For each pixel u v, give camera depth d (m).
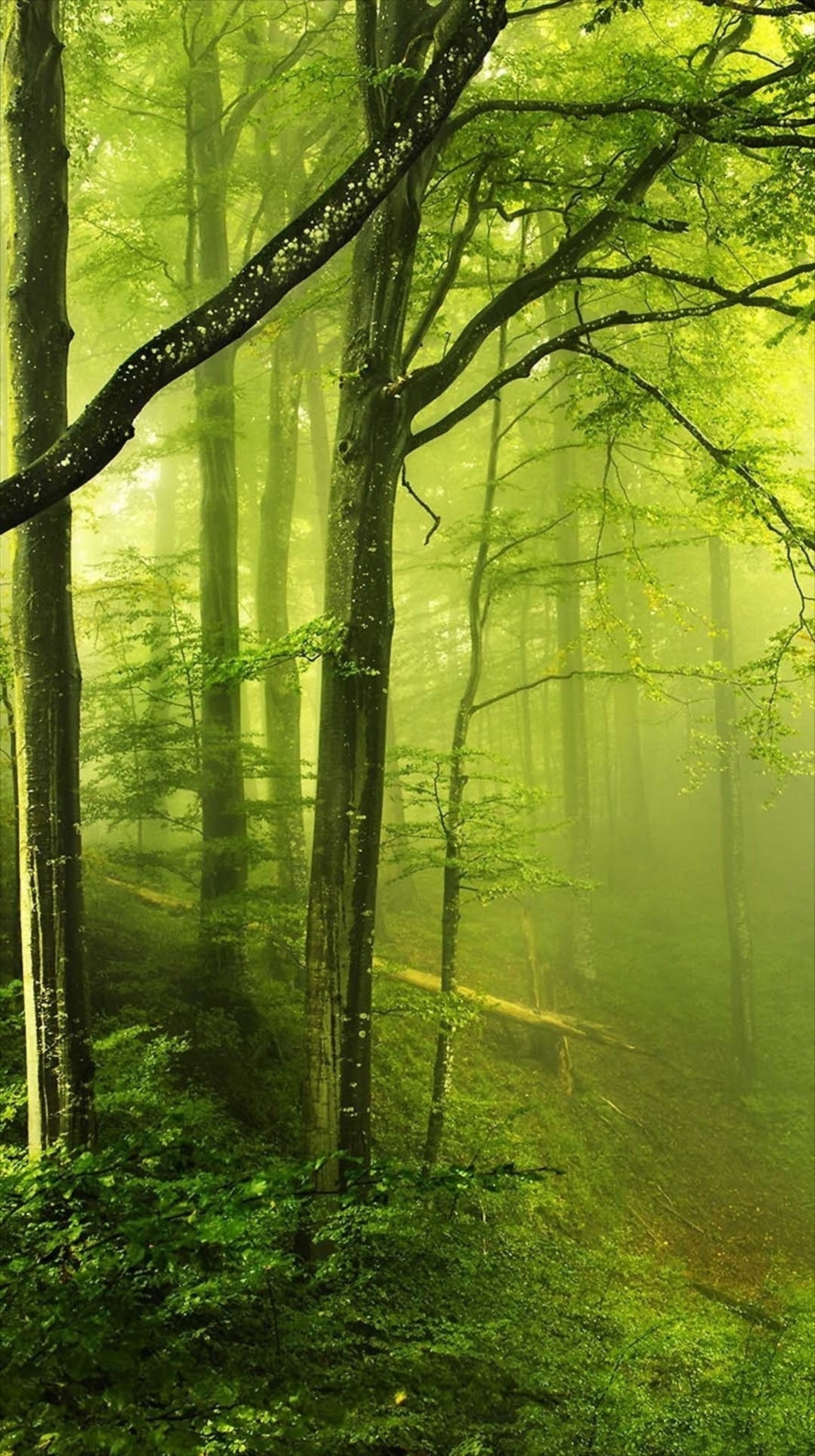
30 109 6.66
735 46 9.23
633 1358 6.28
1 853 9.70
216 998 10.90
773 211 8.31
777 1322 8.59
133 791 11.34
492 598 11.67
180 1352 3.54
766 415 11.63
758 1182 14.20
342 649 8.19
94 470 3.55
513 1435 5.16
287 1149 9.45
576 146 9.96
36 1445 2.76
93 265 11.83
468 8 3.80
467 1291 6.25
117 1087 7.13
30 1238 3.57
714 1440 5.31
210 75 13.14
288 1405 3.51
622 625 11.47
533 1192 8.98
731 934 17.03
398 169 3.77
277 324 10.50
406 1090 11.91
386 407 8.51
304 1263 4.91
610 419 9.93
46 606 6.46
